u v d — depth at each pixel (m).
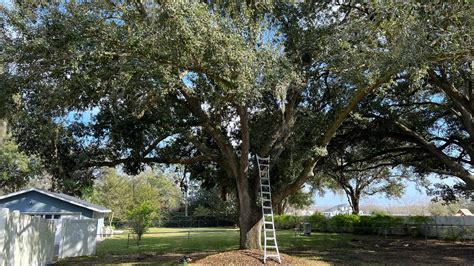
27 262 9.85
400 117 16.22
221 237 25.64
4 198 22.41
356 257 13.55
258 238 12.52
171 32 7.83
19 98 9.20
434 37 8.35
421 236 23.95
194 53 8.33
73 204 22.81
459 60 9.30
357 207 34.69
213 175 15.67
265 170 12.61
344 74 10.81
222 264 10.81
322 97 13.62
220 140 12.76
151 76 8.88
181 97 12.63
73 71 8.73
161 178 54.19
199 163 15.55
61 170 12.99
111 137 12.36
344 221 29.22
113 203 39.03
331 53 11.16
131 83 9.06
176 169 16.22
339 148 17.59
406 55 8.52
